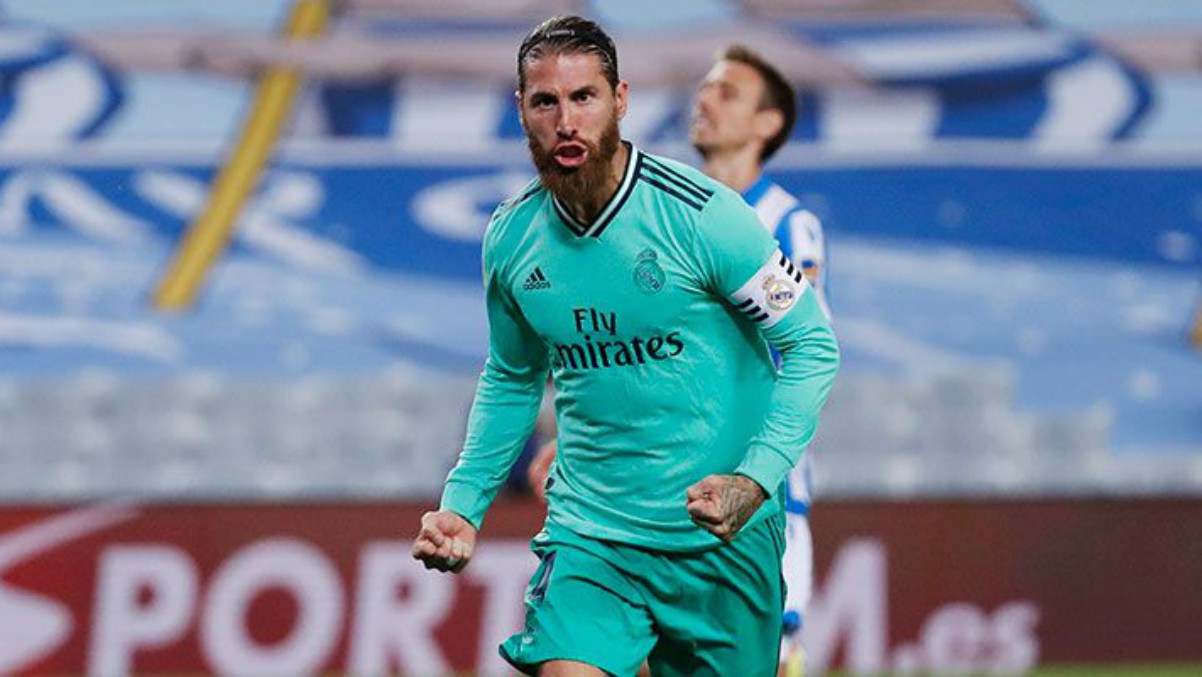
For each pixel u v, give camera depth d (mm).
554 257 12312
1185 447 47875
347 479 42219
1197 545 30625
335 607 29109
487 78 53500
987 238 51562
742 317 12531
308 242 51469
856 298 50375
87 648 28906
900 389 42062
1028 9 53656
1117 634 30406
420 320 50344
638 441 12641
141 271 50656
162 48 53344
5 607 28906
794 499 16891
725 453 12633
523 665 13031
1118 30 53469
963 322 49875
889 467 41719
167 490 42281
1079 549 30453
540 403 13594
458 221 51938
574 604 12867
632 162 12148
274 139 52719
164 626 29016
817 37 53344
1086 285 50906
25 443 42406
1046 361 49031
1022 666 30234
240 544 29156
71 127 52500
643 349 12383
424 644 29094
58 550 29062
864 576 29953
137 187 51969
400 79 53438
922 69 53156
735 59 17656
